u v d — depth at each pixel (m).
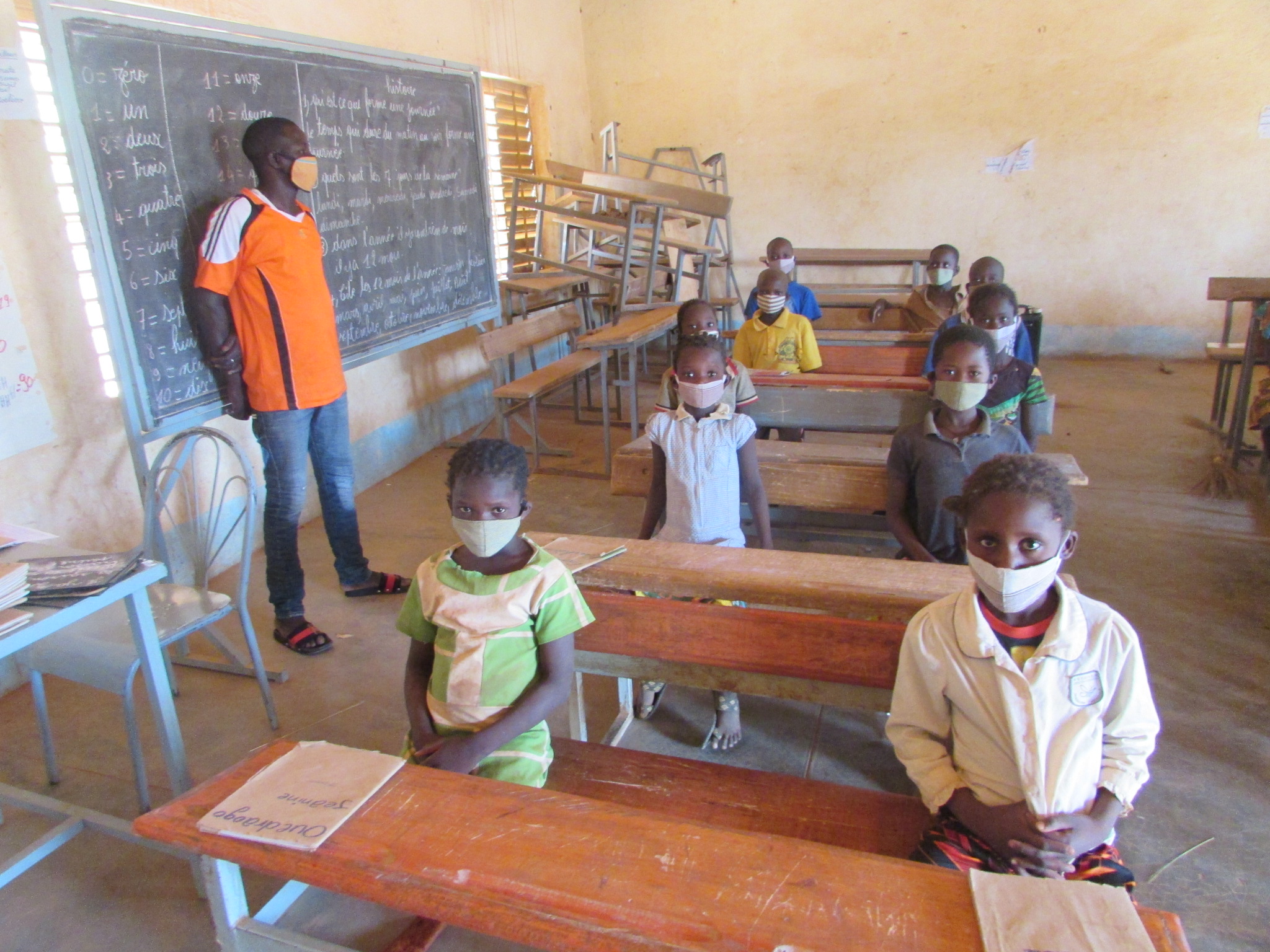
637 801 1.63
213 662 2.89
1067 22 6.59
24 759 2.46
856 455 2.93
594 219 5.77
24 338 2.78
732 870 1.07
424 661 1.72
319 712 2.63
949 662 1.33
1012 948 0.92
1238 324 6.84
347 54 3.65
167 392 2.80
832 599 1.69
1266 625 2.89
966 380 2.18
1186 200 6.70
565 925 1.01
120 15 2.60
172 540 3.37
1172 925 0.95
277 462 2.90
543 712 1.56
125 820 2.17
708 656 1.71
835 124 7.32
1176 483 4.28
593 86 7.79
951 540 2.30
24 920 1.88
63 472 2.94
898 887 1.03
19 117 2.73
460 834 1.16
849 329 5.40
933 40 6.91
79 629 2.22
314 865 1.13
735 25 7.31
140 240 2.69
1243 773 2.15
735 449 2.39
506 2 6.18
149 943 1.81
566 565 1.89
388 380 4.93
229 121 3.02
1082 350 7.25
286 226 2.74
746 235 7.84
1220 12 6.27
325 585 3.51
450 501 1.53
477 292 4.85
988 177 7.10
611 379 6.95
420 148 4.23
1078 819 1.22
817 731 2.40
